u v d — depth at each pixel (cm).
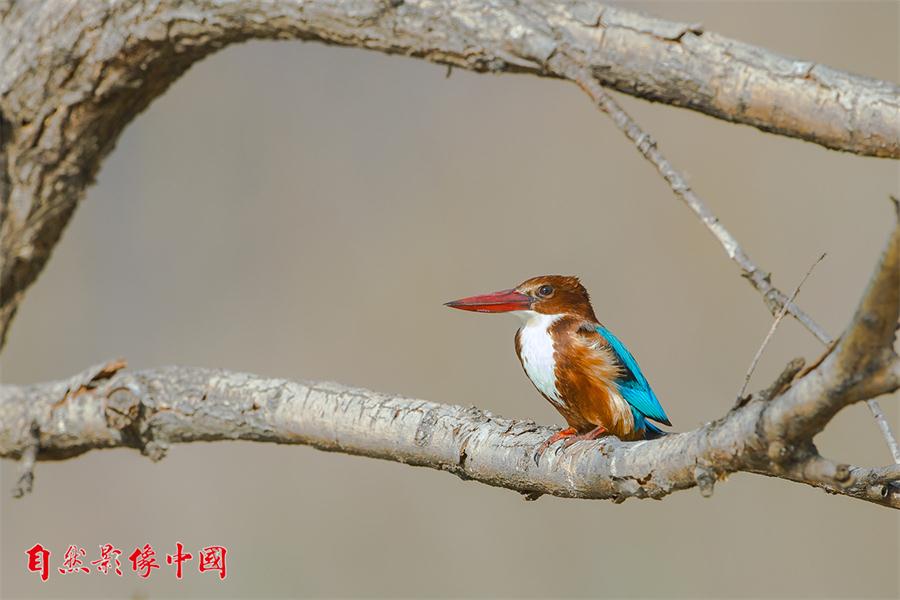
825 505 1124
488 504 1198
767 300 454
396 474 1230
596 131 1439
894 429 1159
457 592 1112
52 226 700
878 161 1334
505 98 1495
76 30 636
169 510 1205
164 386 570
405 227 1403
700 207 479
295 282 1385
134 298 1381
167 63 645
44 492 1218
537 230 1373
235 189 1437
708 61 516
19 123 668
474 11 550
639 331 1291
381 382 1314
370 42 573
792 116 505
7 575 1139
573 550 1154
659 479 394
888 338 297
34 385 614
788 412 325
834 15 1416
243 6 589
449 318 1337
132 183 1423
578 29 535
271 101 1481
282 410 532
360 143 1471
